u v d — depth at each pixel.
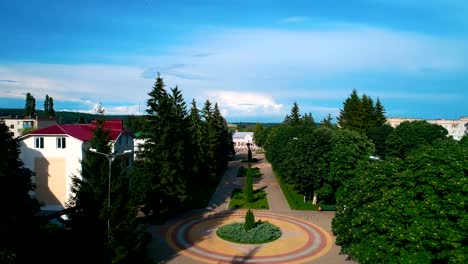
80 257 26.75
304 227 41.47
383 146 80.12
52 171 42.53
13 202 26.67
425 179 20.72
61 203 42.53
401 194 21.47
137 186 39.88
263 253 33.31
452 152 22.16
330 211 49.09
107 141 27.89
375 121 94.12
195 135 66.56
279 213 47.81
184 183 44.59
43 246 28.50
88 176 27.25
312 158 48.03
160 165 43.41
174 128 44.56
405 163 24.47
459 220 18.53
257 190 62.97
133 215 27.20
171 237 37.12
